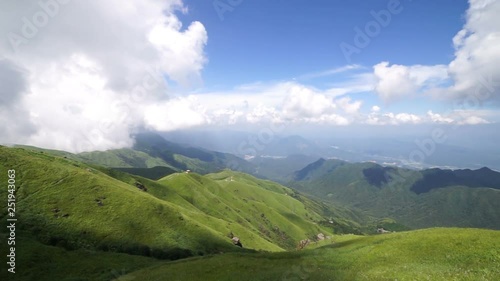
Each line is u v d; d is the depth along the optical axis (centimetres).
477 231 4544
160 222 16175
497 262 3309
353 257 4691
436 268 3419
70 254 8294
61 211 14075
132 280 5031
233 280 3944
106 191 16750
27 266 7012
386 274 3369
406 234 5453
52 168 17062
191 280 4238
